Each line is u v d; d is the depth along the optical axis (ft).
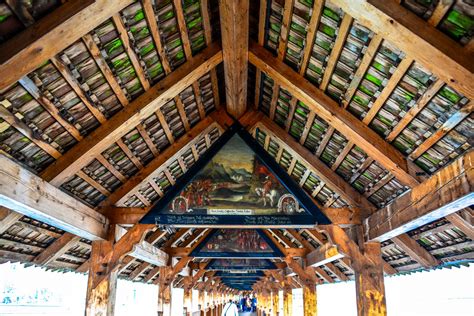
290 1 14.94
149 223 22.53
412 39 11.48
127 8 13.62
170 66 17.98
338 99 17.92
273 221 22.66
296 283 57.11
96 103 16.37
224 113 24.23
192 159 27.55
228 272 69.10
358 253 22.50
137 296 53.47
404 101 15.47
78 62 14.11
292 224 22.68
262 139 27.32
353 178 22.49
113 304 22.22
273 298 70.49
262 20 17.01
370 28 12.30
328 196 26.68
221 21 15.75
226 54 17.67
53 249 23.58
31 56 10.76
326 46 15.83
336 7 13.75
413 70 13.89
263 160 23.63
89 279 21.95
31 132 14.98
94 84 15.56
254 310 149.48
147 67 17.01
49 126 15.51
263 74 20.17
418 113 15.40
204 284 68.28
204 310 68.64
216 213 22.75
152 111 18.44
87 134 17.43
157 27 15.37
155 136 21.58
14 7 10.13
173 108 20.68
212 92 22.33
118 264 22.16
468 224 19.06
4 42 10.53
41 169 16.89
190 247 40.45
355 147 19.99
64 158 17.04
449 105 14.07
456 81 11.71
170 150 23.36
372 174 21.02
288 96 20.26
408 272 29.99
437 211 15.76
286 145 23.57
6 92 12.84
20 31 10.68
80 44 13.50
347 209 23.34
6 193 13.19
